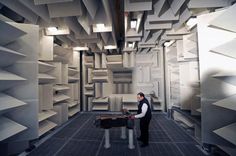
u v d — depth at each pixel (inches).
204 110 85.7
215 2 86.7
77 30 129.2
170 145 112.2
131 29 140.5
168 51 194.1
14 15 108.3
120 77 234.5
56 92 158.7
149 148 107.7
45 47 131.6
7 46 85.6
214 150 96.8
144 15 119.7
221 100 78.6
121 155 98.0
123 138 127.0
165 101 214.7
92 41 159.6
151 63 226.1
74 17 119.0
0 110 70.6
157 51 222.5
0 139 73.3
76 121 180.5
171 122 171.6
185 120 151.9
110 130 148.1
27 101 92.1
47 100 132.8
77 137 129.3
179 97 160.9
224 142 82.2
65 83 173.2
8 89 88.0
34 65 94.6
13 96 88.9
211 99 83.7
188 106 143.3
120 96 223.5
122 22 172.6
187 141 119.2
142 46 194.2
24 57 91.0
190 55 129.7
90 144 115.2
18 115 90.3
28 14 96.8
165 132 139.5
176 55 166.9
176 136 129.7
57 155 98.1
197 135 120.4
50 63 146.9
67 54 180.2
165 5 103.5
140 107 114.2
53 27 118.5
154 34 159.2
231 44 71.3
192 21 109.0
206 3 87.3
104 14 104.6
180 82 148.6
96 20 107.2
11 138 89.7
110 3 112.0
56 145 113.1
